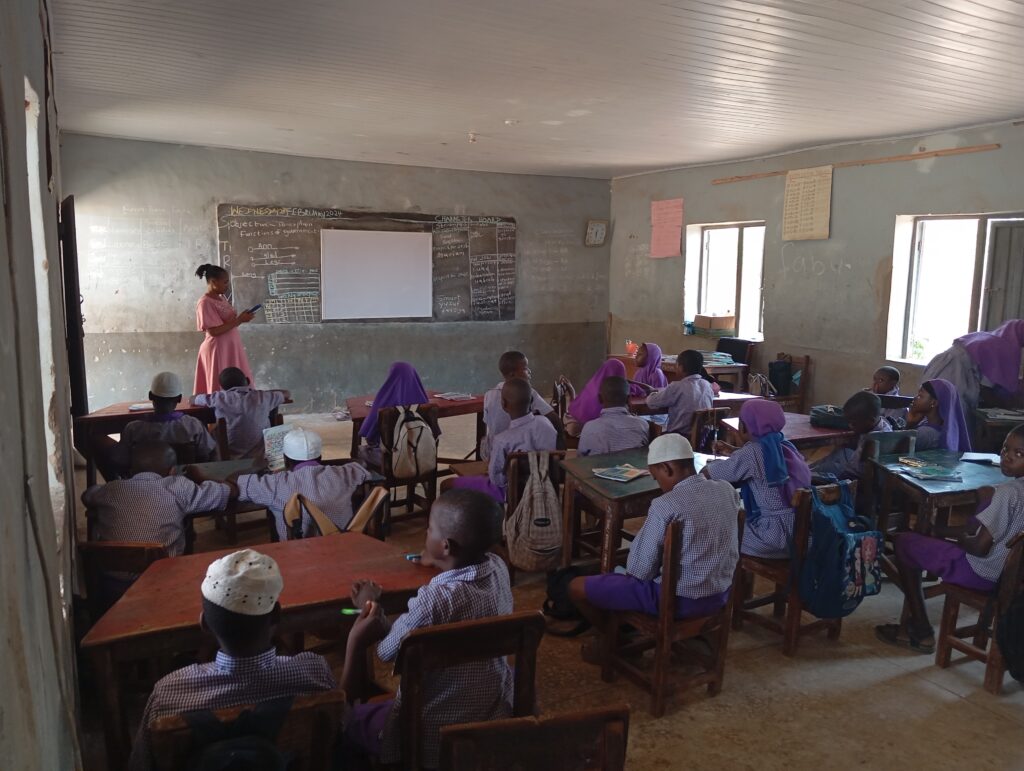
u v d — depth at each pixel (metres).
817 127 5.62
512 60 3.86
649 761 2.33
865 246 6.27
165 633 1.81
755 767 2.30
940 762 2.34
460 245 8.24
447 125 5.70
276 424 4.79
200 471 3.20
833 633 3.08
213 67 4.05
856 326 6.41
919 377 5.89
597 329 9.23
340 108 5.11
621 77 4.18
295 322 7.48
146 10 3.14
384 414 4.16
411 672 1.61
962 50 3.57
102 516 2.59
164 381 3.84
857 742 2.43
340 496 2.87
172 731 1.27
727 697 2.68
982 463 3.65
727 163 7.49
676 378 7.11
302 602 1.95
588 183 8.90
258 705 1.33
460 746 1.33
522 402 3.67
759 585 3.74
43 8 2.47
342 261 7.61
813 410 4.47
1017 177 5.21
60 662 1.35
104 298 6.65
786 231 6.93
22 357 1.10
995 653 2.69
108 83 4.45
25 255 1.26
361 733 1.82
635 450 3.72
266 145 6.77
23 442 1.07
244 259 7.16
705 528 2.49
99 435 4.29
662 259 8.39
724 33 3.38
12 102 1.15
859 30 3.30
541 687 2.74
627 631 3.02
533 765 1.38
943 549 2.88
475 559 1.86
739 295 7.68
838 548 2.75
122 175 6.57
